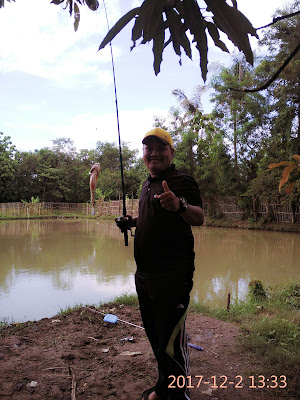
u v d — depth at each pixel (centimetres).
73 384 238
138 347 305
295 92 1505
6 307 604
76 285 762
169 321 180
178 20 126
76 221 2956
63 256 1166
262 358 287
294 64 1438
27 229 2194
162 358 185
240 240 1570
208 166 2261
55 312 572
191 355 295
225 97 1991
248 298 609
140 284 192
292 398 228
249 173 2091
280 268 967
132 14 114
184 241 181
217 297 657
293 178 169
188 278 183
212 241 1538
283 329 345
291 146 1600
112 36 118
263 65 1698
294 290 564
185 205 162
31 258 1127
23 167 3722
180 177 183
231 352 300
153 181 191
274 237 1662
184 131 2405
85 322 372
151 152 186
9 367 264
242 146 2045
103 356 286
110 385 238
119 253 1230
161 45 131
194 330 360
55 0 205
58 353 291
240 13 104
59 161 4147
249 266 997
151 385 238
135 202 2836
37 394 227
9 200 3678
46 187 3959
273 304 499
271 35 1504
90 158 4188
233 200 2294
